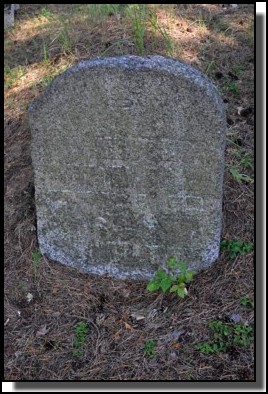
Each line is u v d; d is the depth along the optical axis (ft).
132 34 7.57
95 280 5.78
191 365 5.03
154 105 5.00
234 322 5.22
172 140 5.12
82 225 5.66
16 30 8.73
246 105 6.81
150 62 4.89
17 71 7.91
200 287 5.51
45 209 5.67
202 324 5.25
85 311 5.53
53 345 5.31
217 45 7.56
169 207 5.41
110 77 4.95
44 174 5.50
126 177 5.35
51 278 5.78
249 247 5.65
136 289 5.69
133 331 5.33
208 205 5.34
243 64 7.31
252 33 7.72
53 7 9.02
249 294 5.38
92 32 7.88
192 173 5.23
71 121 5.21
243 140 6.49
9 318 5.51
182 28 7.80
